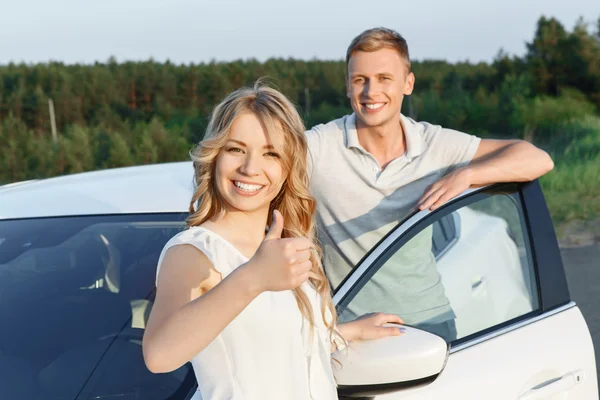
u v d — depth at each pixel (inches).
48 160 1130.7
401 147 113.0
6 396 78.6
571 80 1214.9
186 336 58.8
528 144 107.4
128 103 1888.5
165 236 97.2
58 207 104.9
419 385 75.2
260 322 67.7
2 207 107.0
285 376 69.2
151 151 1159.0
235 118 69.6
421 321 93.4
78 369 81.4
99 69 2009.1
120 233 97.9
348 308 86.0
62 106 1771.7
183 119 1758.1
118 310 89.2
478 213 100.7
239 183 70.5
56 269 94.5
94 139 1232.2
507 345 94.7
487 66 1850.4
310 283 76.5
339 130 113.0
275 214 62.0
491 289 99.9
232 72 1947.6
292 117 71.5
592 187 466.3
